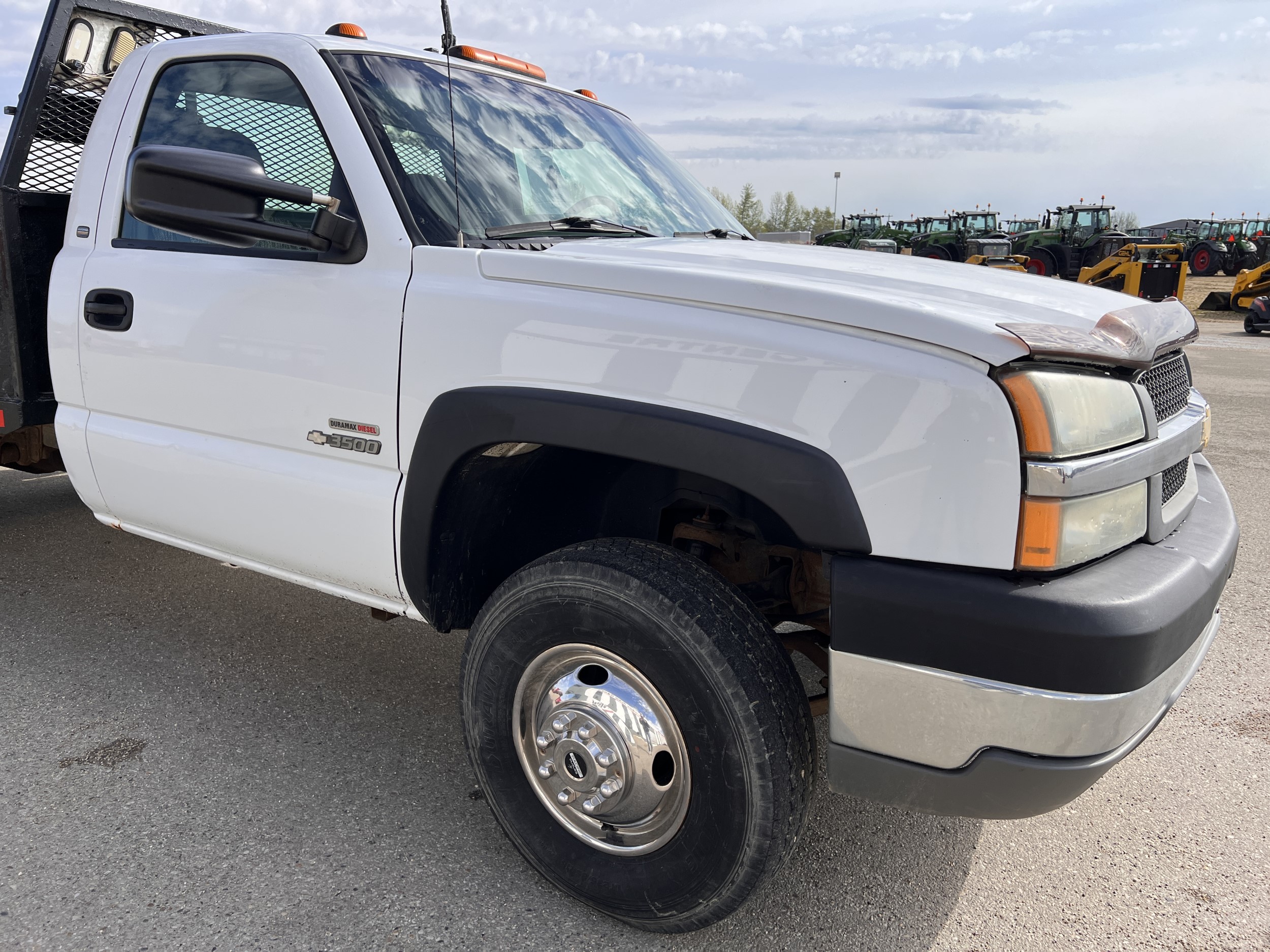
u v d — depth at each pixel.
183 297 2.49
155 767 2.54
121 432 2.71
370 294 2.14
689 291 1.79
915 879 2.20
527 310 1.93
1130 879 2.21
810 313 1.68
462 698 2.10
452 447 2.01
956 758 1.63
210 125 2.54
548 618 1.91
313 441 2.28
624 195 2.77
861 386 1.61
